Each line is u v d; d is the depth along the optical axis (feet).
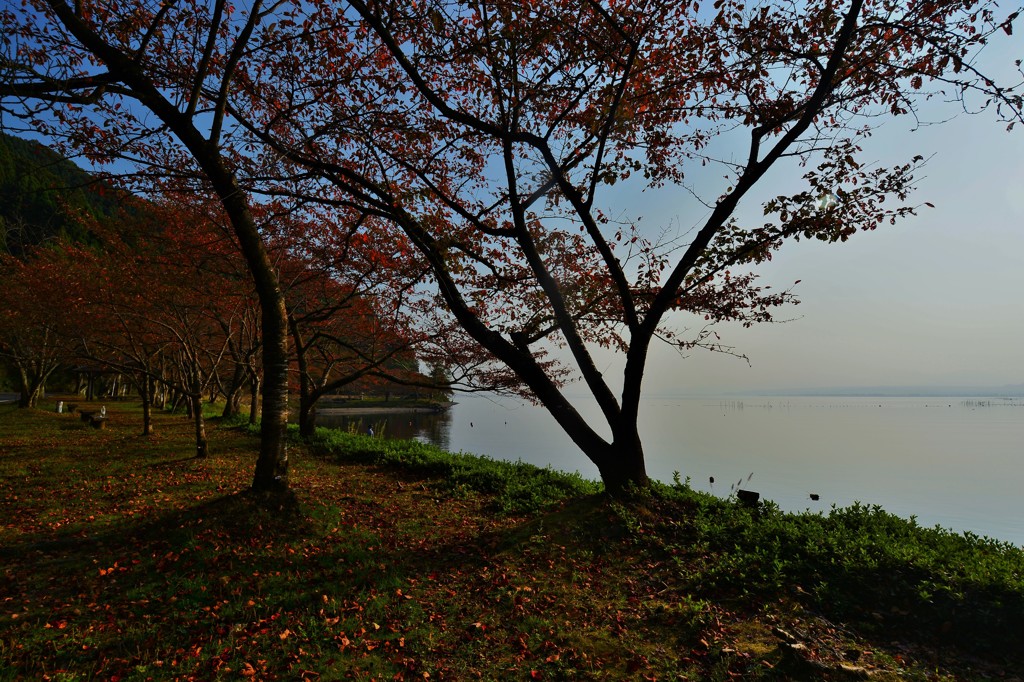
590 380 31.22
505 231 32.78
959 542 22.79
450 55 30.58
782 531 23.43
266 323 30.99
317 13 31.35
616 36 28.76
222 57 33.88
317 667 15.28
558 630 17.48
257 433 70.79
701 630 16.93
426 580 21.79
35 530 26.76
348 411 240.73
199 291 52.31
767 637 16.42
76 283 47.73
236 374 93.20
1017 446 149.79
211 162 29.37
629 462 29.89
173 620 17.76
